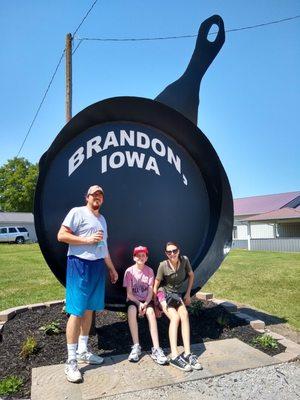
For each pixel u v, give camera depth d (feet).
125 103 15.15
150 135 16.16
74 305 11.55
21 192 159.94
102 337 14.61
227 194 16.55
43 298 24.93
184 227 16.33
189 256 16.39
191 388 10.80
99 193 12.23
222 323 16.02
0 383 11.00
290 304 22.16
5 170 165.37
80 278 11.66
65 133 14.40
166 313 13.12
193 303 17.87
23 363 12.46
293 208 99.71
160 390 10.69
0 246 90.79
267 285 28.99
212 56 18.48
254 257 55.98
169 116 15.74
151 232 15.61
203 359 12.59
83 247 11.79
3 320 17.40
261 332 15.43
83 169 14.84
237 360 12.51
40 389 10.62
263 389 10.80
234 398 10.33
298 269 39.40
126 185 15.38
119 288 15.14
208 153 16.37
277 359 12.64
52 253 14.29
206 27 18.58
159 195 15.89
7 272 39.70
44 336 14.69
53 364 12.33
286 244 83.66
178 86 18.01
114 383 10.95
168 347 13.76
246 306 21.04
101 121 15.33
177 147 16.69
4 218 131.54
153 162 15.99
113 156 15.37
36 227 13.85
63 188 14.47
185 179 16.63
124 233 15.23
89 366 12.03
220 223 16.74
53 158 14.49
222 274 35.35
